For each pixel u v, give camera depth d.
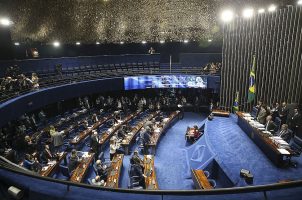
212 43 23.78
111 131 15.84
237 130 15.04
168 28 22.58
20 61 17.25
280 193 4.20
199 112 22.69
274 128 12.18
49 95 15.95
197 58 23.58
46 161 11.80
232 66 18.28
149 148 14.81
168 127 19.19
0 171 4.84
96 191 4.43
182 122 20.34
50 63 19.53
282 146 10.44
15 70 14.94
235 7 19.50
